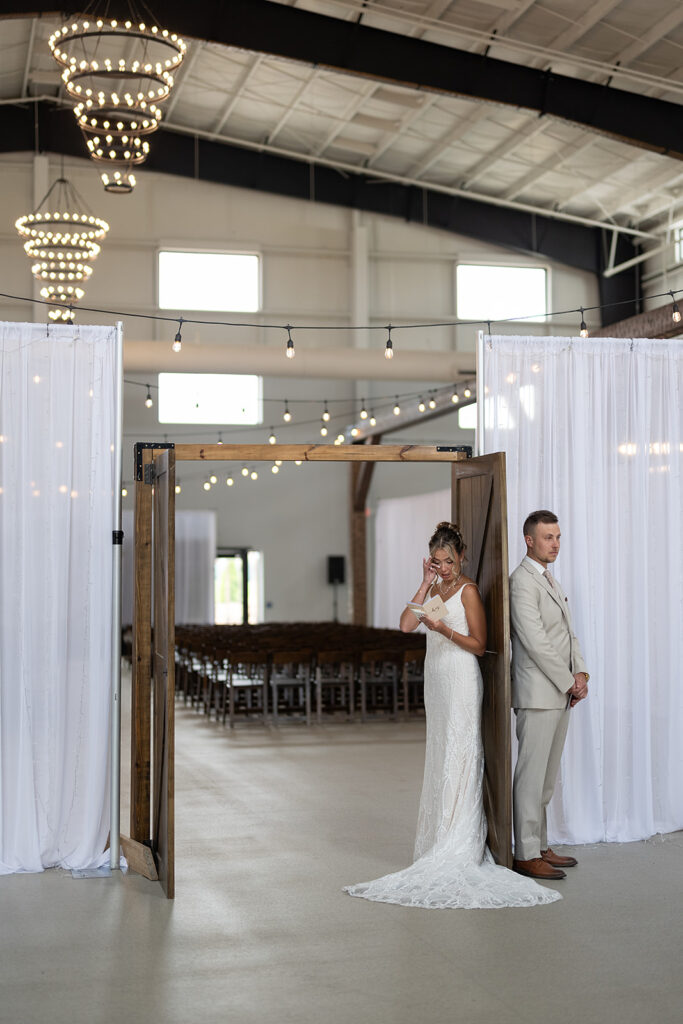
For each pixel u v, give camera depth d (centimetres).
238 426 2173
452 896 495
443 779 534
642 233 1945
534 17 1268
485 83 1302
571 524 629
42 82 1622
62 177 1742
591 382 639
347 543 2336
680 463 651
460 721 535
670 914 476
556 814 613
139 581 595
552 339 635
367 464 2181
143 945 440
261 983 397
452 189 1934
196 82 1686
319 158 1917
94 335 589
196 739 1076
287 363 1678
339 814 699
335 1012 370
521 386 630
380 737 1084
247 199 1998
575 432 633
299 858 582
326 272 2033
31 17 1217
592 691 619
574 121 1325
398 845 609
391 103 1620
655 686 643
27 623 570
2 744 563
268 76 1617
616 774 621
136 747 584
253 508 2289
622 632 635
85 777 573
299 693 1327
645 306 2038
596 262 2042
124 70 1058
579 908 485
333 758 945
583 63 1297
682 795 640
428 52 1286
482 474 561
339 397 2203
